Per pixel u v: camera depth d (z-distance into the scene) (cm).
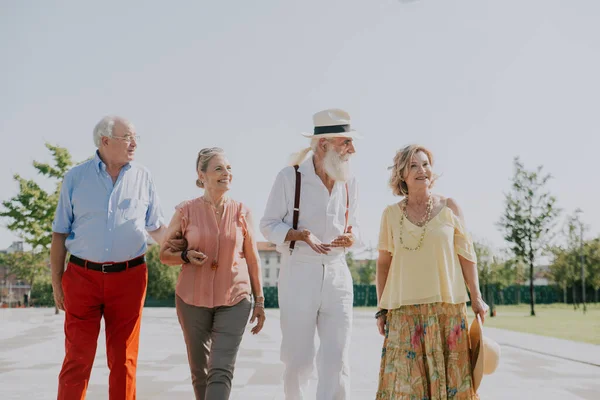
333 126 519
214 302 490
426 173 475
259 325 519
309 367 514
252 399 732
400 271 473
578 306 5709
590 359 1188
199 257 488
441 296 461
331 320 512
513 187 3856
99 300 489
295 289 507
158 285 7319
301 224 521
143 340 1691
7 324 2448
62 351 1336
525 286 6525
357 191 541
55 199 3241
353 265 7238
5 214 3203
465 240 477
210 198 509
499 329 2170
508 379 927
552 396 771
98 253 486
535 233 3794
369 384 868
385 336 482
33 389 801
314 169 529
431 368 455
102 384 853
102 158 498
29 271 6431
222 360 479
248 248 519
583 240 5306
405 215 478
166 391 796
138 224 501
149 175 523
